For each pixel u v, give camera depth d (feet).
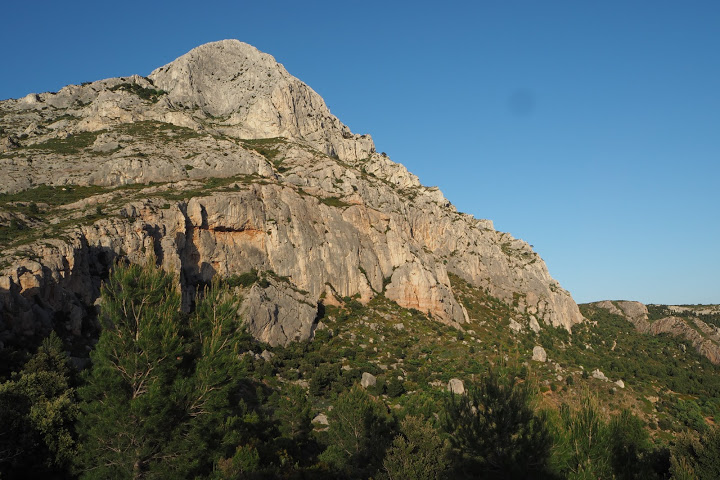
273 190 360.28
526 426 103.55
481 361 290.97
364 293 354.95
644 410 276.41
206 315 113.60
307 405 176.14
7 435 110.73
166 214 289.94
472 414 111.45
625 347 513.86
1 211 260.83
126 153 373.40
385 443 140.46
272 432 161.58
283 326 288.92
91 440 96.73
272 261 329.93
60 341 174.29
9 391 122.93
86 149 395.14
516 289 504.84
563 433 102.73
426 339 321.93
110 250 246.88
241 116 508.12
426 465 118.42
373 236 390.83
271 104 501.97
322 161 435.53
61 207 293.02
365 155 557.74
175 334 100.63
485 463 107.45
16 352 159.63
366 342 304.91
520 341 385.50
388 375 265.95
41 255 211.00
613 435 103.14
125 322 101.91
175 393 96.48
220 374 98.89
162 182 349.82
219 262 309.83
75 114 506.89
